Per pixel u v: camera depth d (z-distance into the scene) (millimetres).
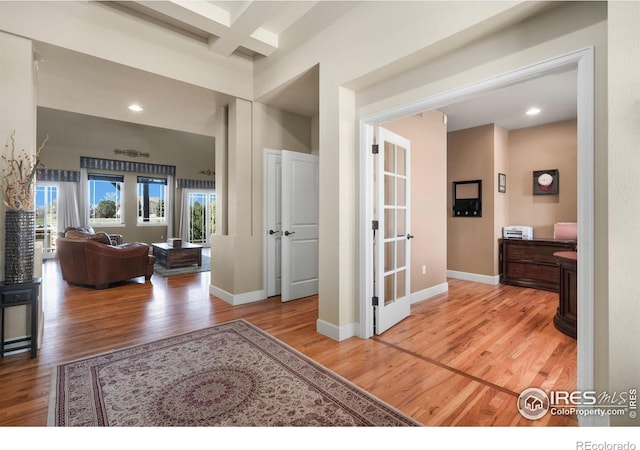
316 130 4363
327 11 2615
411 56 2154
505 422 1619
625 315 1250
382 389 1927
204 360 2279
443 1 1943
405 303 3273
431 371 2154
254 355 2367
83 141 8328
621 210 1259
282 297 3840
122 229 9180
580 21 1574
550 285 4383
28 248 2371
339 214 2703
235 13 2699
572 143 4602
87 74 3043
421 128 4035
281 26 2949
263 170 3977
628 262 1242
